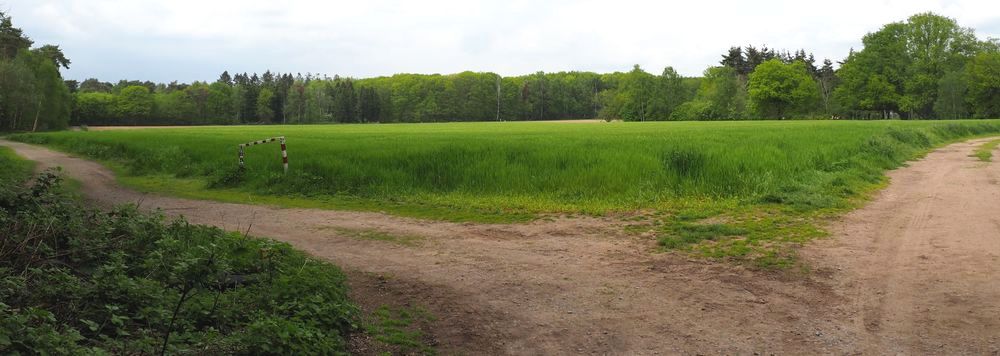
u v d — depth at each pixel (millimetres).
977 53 78188
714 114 103812
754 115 95625
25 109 74062
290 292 5438
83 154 32375
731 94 103250
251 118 145625
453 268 7453
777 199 11789
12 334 3309
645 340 5082
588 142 24016
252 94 145250
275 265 6531
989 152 25391
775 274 6914
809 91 89688
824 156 17812
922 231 9094
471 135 39656
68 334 3619
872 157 19469
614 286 6578
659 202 11906
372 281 6918
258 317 4688
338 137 38000
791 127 40812
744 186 12727
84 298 4648
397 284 6785
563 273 7141
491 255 8109
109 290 4746
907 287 6289
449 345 5051
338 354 4551
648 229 9609
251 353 4215
